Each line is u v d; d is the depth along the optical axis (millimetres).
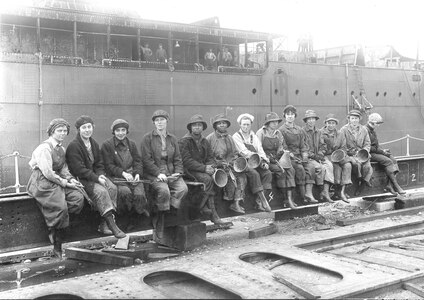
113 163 6914
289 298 4820
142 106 14328
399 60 25844
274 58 21062
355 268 5949
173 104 14945
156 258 7031
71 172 6684
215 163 7859
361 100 20422
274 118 8703
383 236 8219
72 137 13203
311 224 9352
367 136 9906
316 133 9375
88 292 4984
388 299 5203
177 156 7383
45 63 12695
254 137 8398
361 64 22359
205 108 15672
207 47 17266
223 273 5617
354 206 11406
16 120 12352
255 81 16906
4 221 6273
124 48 15086
